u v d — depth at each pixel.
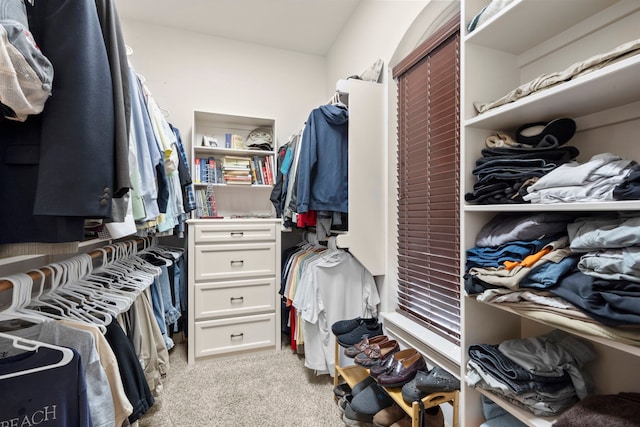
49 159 0.61
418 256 1.75
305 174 1.87
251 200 2.86
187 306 2.35
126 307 1.03
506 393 0.90
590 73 0.72
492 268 0.96
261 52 2.95
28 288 0.79
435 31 1.69
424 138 1.71
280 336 2.34
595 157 0.79
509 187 0.96
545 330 1.06
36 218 0.64
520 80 1.17
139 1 2.36
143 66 2.61
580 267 0.74
